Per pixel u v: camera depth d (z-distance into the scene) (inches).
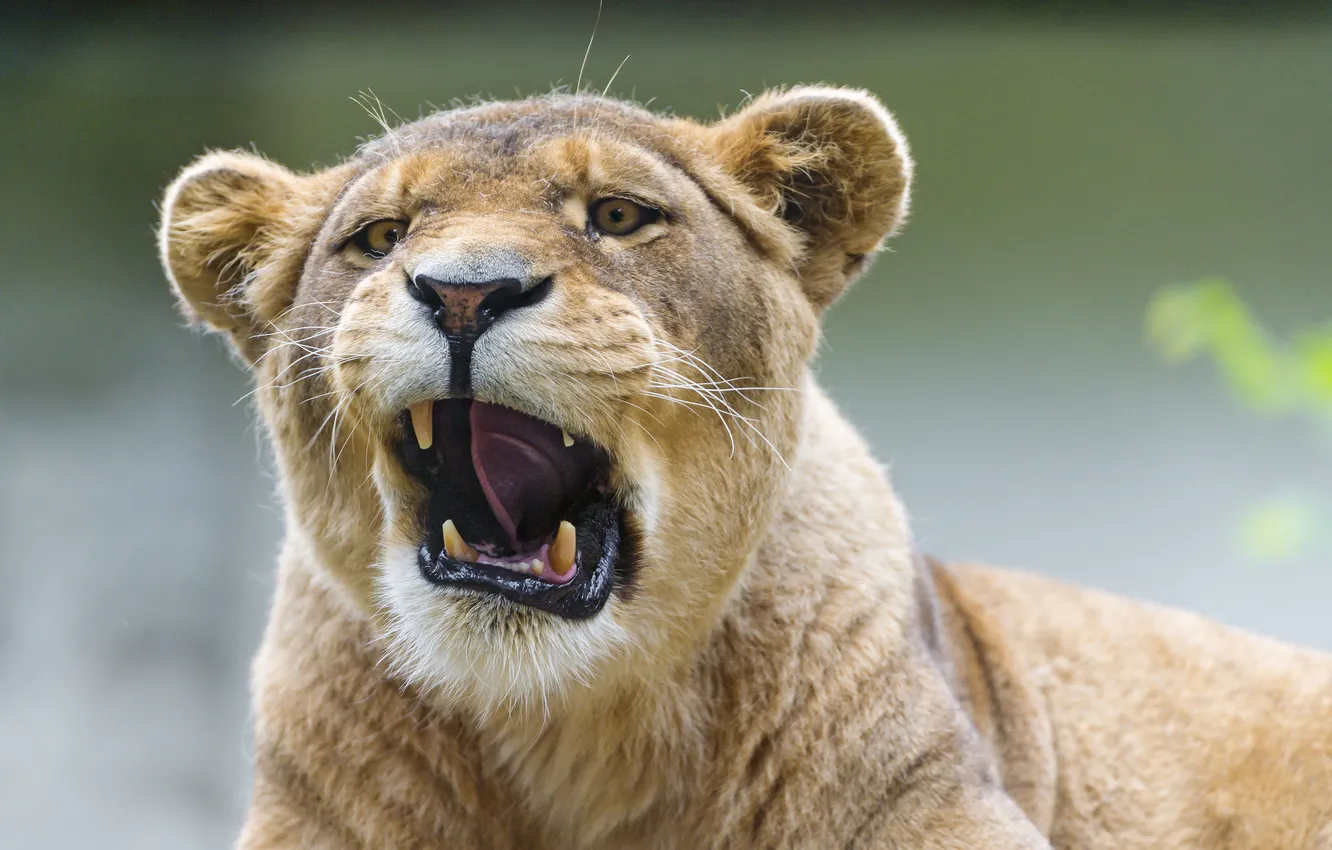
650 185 289.9
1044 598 423.8
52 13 945.5
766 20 910.4
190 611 974.4
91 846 850.8
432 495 290.5
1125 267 984.3
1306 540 652.1
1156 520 977.5
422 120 320.2
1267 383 557.6
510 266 262.4
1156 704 409.7
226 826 879.7
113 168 983.0
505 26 911.7
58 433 991.0
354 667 303.9
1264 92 971.9
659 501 284.7
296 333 298.7
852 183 318.0
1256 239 974.4
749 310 297.3
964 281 995.9
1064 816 393.7
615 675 291.4
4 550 959.0
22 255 986.1
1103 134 977.5
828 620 303.0
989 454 989.8
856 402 1001.5
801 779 298.5
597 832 307.1
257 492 1017.5
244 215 323.0
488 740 302.8
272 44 957.8
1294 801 406.6
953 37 963.3
